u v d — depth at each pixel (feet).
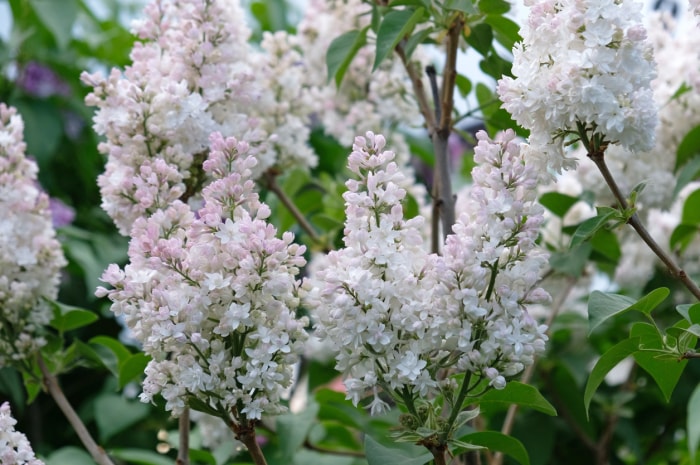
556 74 4.72
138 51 5.47
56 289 5.86
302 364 8.05
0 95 8.68
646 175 6.05
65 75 8.83
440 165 5.59
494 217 4.66
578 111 4.69
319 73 6.72
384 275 4.69
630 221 4.92
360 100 6.73
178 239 4.76
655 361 5.02
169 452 7.38
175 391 4.72
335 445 6.81
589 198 6.19
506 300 4.64
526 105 4.73
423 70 6.49
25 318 5.76
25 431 7.37
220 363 4.70
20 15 8.84
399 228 4.70
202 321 4.74
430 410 4.77
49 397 7.66
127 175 5.26
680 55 6.13
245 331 4.74
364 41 5.92
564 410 6.61
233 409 4.79
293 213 6.48
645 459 6.86
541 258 4.69
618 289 7.09
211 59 5.46
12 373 6.84
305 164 6.43
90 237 7.83
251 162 4.83
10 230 5.62
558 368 6.68
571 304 7.16
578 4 4.70
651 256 6.75
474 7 5.34
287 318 4.71
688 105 6.06
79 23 10.26
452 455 4.93
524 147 4.85
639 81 4.72
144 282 4.77
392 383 4.68
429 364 4.74
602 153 4.81
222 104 5.50
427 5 5.49
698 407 4.40
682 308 4.91
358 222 4.71
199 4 5.47
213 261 4.70
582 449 6.72
